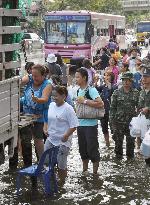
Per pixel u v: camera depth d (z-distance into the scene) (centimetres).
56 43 4706
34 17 7394
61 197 1308
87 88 1477
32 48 7081
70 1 10700
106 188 1388
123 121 1681
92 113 1469
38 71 1499
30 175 1313
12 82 1382
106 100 1852
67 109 1369
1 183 1415
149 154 1443
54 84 1723
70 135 1373
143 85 1588
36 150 1561
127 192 1355
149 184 1427
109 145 1894
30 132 1538
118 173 1529
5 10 1338
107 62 3644
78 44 4672
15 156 1541
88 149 1493
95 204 1259
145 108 1540
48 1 10225
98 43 5234
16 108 1427
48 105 1518
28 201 1275
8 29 1362
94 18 5025
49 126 1391
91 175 1505
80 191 1358
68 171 1547
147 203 1272
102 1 11531
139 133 1560
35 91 1522
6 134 1365
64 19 4694
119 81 1891
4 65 1346
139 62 2284
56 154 1354
